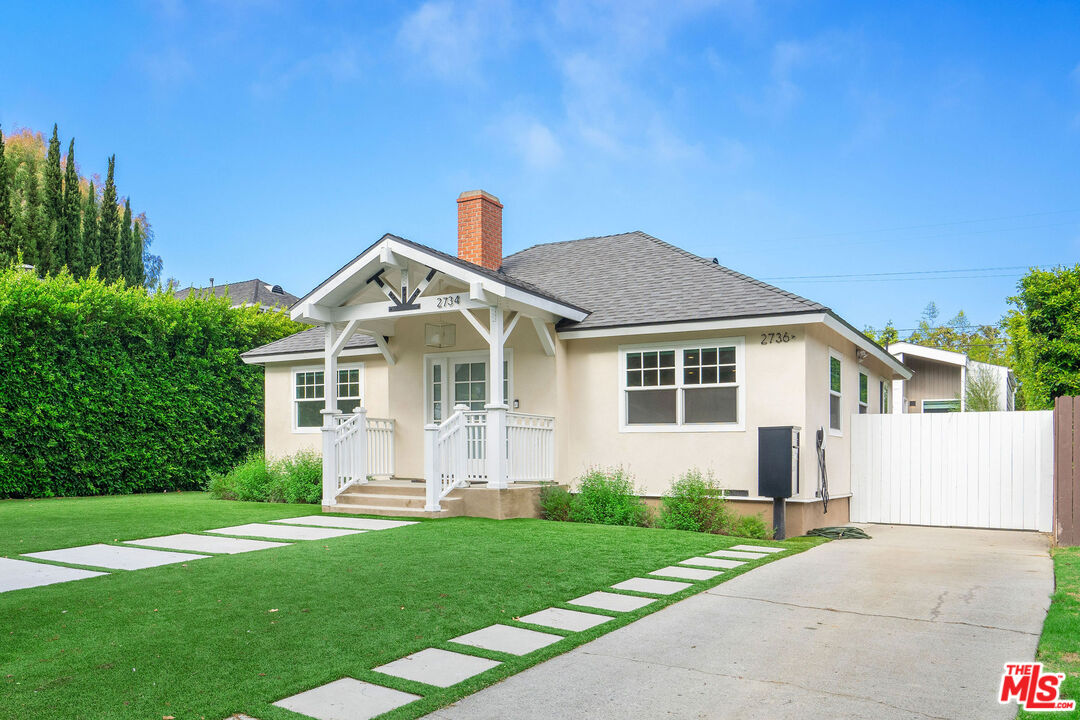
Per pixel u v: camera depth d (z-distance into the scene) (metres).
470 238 15.80
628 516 11.83
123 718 3.77
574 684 4.38
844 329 12.61
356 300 14.92
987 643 5.16
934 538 10.95
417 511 11.95
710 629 5.53
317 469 14.73
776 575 7.50
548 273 16.17
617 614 5.89
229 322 19.83
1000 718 3.85
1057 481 9.81
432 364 14.92
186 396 18.25
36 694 4.08
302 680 4.34
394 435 15.21
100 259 30.11
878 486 13.59
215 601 6.18
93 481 16.64
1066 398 9.83
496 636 5.28
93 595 6.37
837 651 5.00
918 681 4.41
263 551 8.59
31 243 26.42
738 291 12.87
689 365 12.56
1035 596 6.56
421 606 6.06
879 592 6.73
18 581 6.95
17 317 15.20
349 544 9.09
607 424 13.17
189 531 10.34
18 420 15.16
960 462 12.89
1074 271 16.89
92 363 16.38
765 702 4.09
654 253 15.84
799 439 11.60
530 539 9.54
